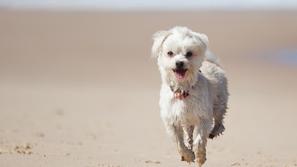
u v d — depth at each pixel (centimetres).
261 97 2280
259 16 4816
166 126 1045
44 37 4128
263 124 1705
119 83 2659
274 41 3756
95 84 2623
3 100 2123
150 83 2666
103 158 1120
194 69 1017
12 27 4525
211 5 5550
